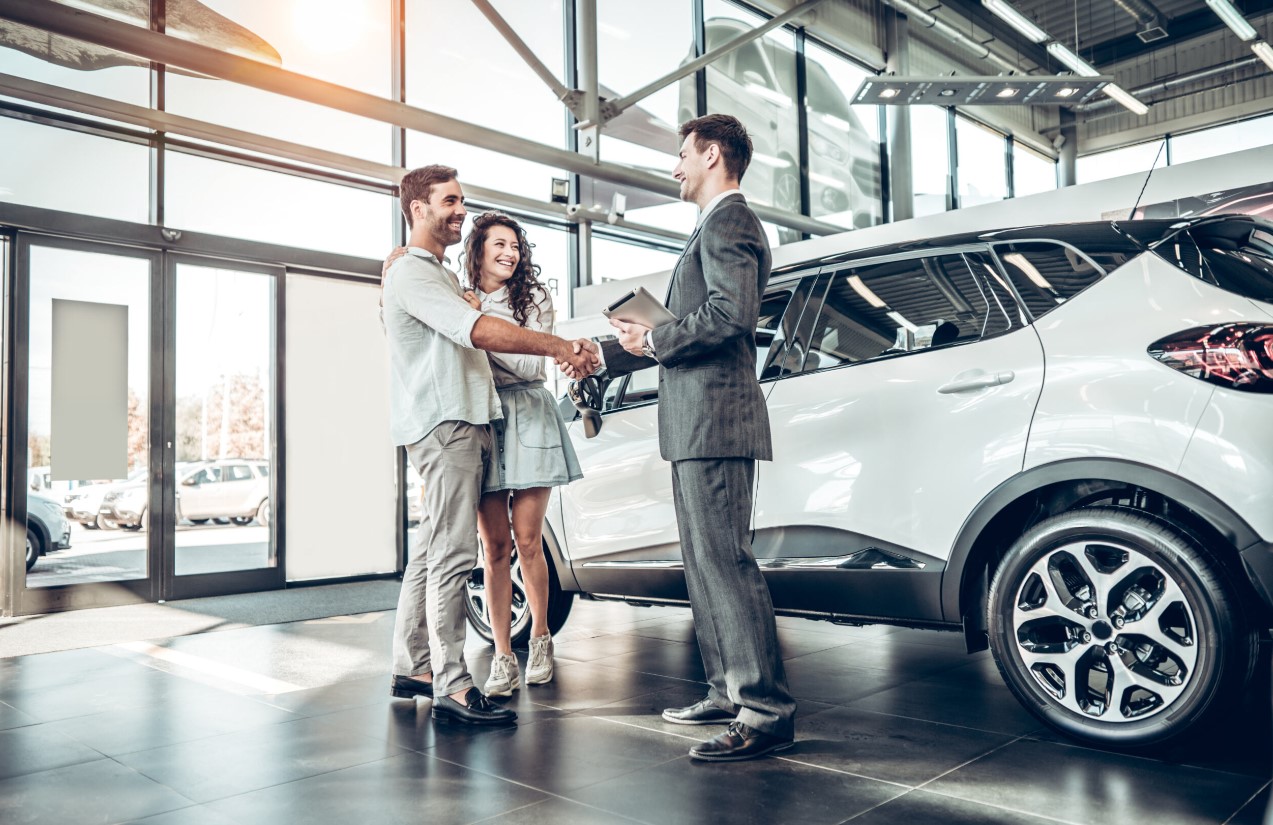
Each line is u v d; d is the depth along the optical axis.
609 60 7.24
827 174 9.24
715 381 1.94
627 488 2.80
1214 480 1.72
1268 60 9.48
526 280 2.64
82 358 4.82
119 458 4.93
